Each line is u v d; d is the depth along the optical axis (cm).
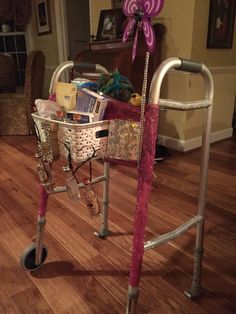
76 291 113
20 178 221
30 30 479
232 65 304
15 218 166
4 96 347
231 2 271
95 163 247
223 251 137
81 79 107
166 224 158
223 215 168
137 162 82
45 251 126
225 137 329
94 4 336
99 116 86
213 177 222
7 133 344
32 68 322
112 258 131
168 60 74
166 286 115
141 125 75
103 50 266
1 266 127
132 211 172
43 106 94
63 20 413
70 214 169
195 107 86
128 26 81
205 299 109
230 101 321
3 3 442
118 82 93
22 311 104
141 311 104
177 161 257
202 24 255
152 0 71
